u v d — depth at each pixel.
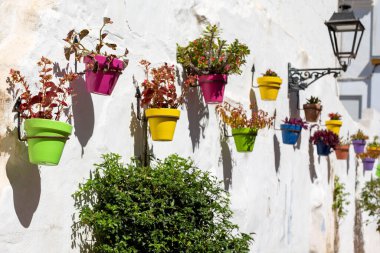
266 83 6.14
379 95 15.23
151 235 3.66
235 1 5.97
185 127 4.98
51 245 3.45
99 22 3.97
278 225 7.02
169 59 4.79
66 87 3.61
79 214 3.64
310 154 8.23
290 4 7.77
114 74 3.66
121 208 3.63
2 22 3.29
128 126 4.23
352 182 10.70
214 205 4.15
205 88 4.88
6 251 3.13
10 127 3.18
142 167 4.05
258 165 6.45
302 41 8.18
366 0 15.19
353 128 10.93
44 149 3.08
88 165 3.80
